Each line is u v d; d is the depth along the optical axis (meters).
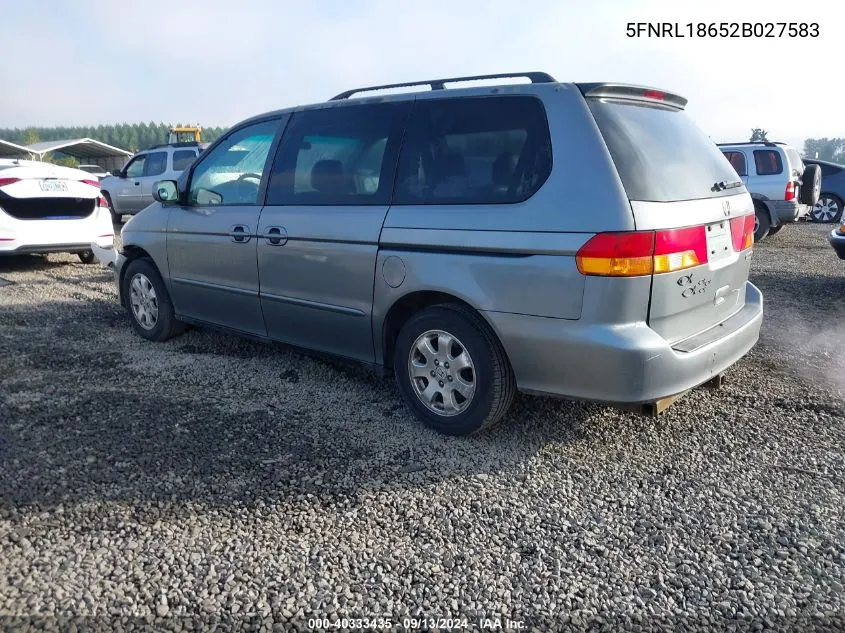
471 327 3.40
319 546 2.73
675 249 3.09
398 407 4.09
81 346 5.32
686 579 2.55
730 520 2.92
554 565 2.63
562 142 3.17
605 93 3.31
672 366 3.09
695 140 3.74
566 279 3.05
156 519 2.89
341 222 3.88
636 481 3.23
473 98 3.53
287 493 3.11
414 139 3.70
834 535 2.81
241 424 3.83
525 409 4.01
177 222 5.00
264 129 4.55
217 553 2.68
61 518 2.89
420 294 3.62
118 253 5.68
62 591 2.45
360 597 2.45
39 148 42.47
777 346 5.31
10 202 8.05
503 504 3.04
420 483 3.21
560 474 3.30
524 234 3.16
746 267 3.88
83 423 3.82
